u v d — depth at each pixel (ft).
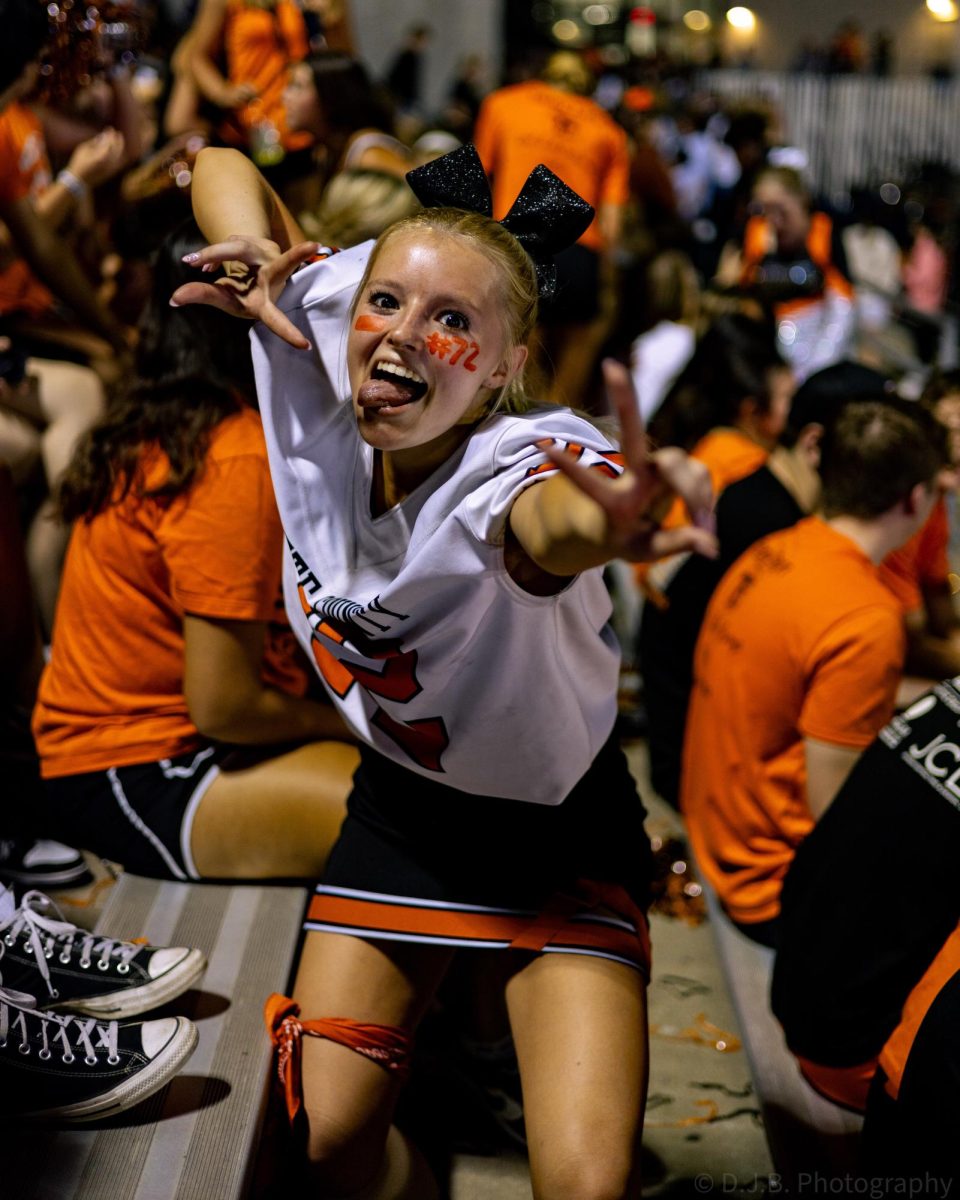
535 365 5.90
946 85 49.21
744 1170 8.03
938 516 11.76
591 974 6.25
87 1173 5.86
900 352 26.66
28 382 10.52
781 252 20.48
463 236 5.43
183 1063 6.20
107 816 8.08
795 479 11.73
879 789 7.18
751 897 9.25
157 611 7.95
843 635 8.55
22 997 6.25
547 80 19.31
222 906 7.89
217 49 17.78
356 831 6.83
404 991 6.69
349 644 5.97
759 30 78.33
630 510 4.12
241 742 7.92
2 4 9.23
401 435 5.38
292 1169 6.61
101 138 11.96
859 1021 7.26
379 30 56.95
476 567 5.39
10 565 8.90
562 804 6.46
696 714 9.77
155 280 7.84
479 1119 8.15
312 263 6.10
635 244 19.60
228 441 7.52
